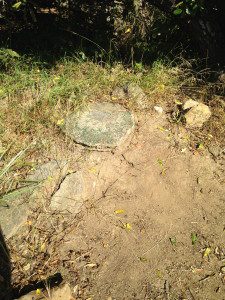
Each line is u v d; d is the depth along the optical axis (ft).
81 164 4.25
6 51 5.10
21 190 3.89
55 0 6.38
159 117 4.86
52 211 3.87
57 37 6.12
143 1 6.15
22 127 4.45
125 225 3.91
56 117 4.58
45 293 3.24
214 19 5.13
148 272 3.59
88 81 5.08
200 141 4.66
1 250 3.52
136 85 5.08
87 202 4.02
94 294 3.42
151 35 6.06
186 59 5.64
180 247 3.78
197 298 3.45
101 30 6.30
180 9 4.86
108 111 4.73
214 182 4.32
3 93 4.77
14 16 6.30
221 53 5.21
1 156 4.08
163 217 4.00
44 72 5.11
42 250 3.62
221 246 3.81
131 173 4.29
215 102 5.01
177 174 4.34
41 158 4.23
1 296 3.25
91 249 3.70
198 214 4.05
